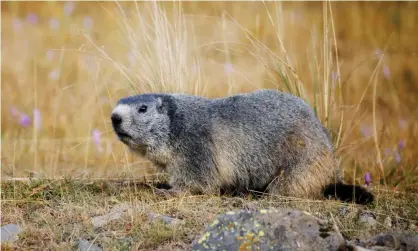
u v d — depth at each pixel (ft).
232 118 35.60
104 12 80.12
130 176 40.09
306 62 67.97
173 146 35.78
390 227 29.73
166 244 27.63
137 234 28.43
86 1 85.92
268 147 35.01
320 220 25.81
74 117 56.49
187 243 27.73
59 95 59.93
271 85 61.16
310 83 60.85
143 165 42.50
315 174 34.73
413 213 32.37
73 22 81.20
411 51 77.82
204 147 35.53
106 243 27.71
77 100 59.77
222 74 63.46
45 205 33.06
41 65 69.97
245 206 32.81
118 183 38.01
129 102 35.60
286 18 83.97
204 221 29.96
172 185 36.29
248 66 67.10
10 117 57.41
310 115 35.53
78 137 53.42
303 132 34.86
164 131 35.68
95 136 42.96
